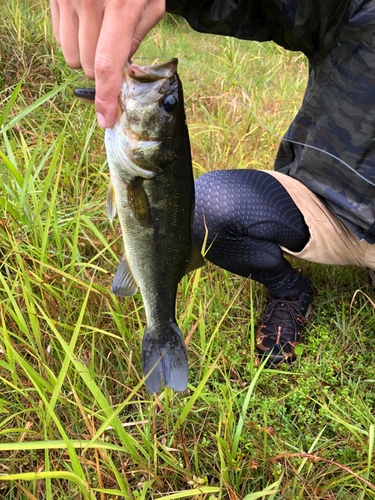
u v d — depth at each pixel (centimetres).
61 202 82
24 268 57
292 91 135
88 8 32
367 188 58
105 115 34
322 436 58
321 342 69
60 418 55
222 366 63
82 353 59
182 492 41
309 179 64
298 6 49
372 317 71
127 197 40
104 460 46
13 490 49
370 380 61
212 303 70
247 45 169
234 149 101
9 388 55
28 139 93
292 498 47
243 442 55
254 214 59
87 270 71
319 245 65
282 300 69
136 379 59
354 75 54
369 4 50
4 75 109
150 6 35
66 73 110
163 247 43
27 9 127
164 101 38
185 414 49
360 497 47
